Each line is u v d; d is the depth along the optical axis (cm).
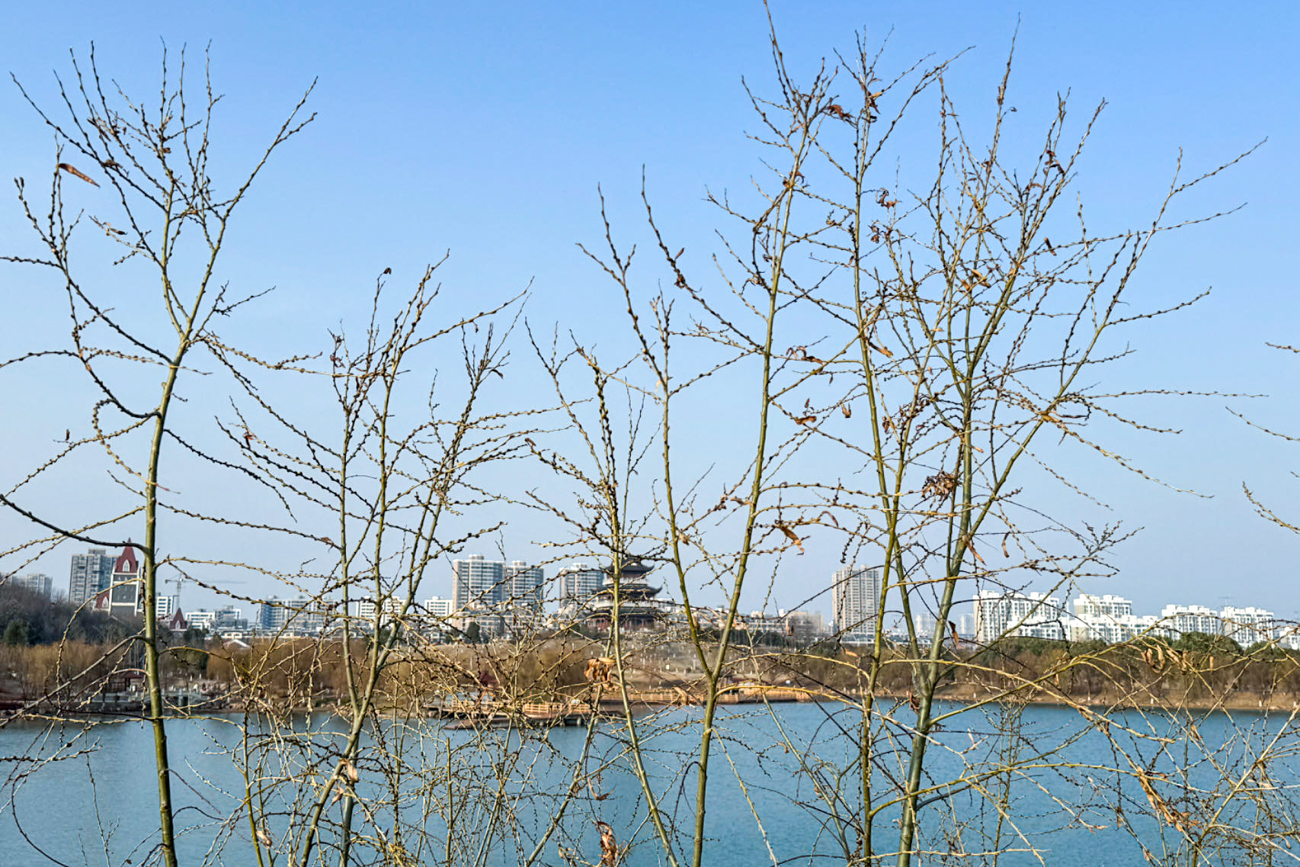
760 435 428
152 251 429
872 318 447
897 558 512
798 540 409
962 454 556
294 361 437
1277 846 486
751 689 421
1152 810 479
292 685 479
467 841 522
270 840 438
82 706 395
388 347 485
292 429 470
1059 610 503
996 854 448
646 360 434
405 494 473
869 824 459
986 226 550
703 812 412
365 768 463
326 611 463
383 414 479
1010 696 512
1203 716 502
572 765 476
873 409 482
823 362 428
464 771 509
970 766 479
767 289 441
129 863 434
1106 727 404
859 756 472
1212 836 515
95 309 396
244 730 441
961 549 527
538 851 461
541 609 492
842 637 520
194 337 425
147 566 409
